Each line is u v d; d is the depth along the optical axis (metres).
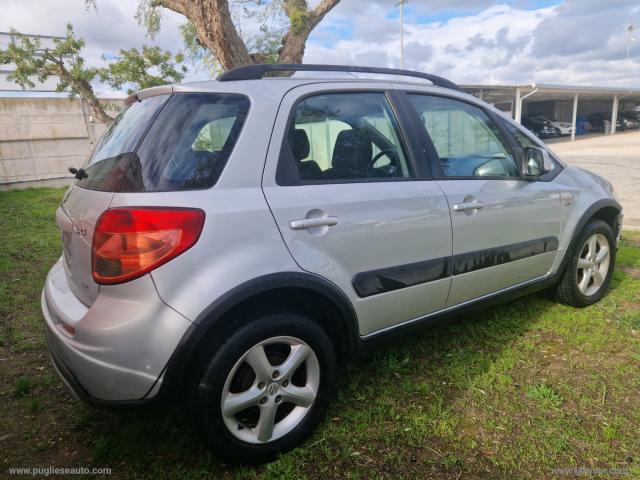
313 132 2.39
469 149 3.05
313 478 2.12
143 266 1.88
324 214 2.26
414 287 2.64
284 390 2.20
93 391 1.97
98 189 2.14
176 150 2.08
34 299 4.41
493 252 3.02
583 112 43.69
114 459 2.27
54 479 2.14
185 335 1.90
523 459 2.21
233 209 2.04
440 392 2.73
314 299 2.36
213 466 2.20
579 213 3.61
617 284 4.35
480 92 26.23
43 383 2.96
